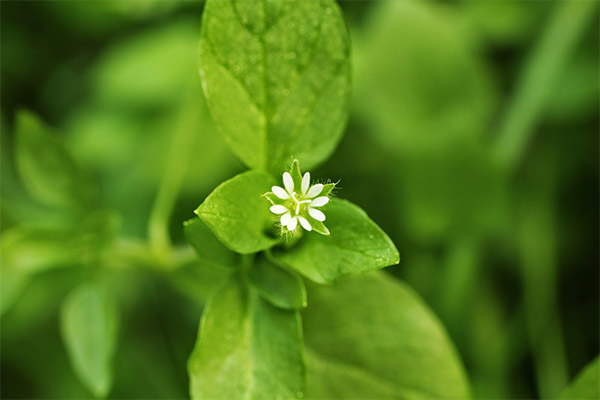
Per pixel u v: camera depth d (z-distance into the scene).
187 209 0.33
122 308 0.35
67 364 0.34
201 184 0.33
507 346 0.32
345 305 0.26
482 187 0.32
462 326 0.32
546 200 0.34
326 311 0.26
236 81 0.25
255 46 0.25
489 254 0.34
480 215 0.32
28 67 0.39
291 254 0.25
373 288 0.26
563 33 0.32
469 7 0.35
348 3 0.36
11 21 0.39
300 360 0.25
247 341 0.25
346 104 0.25
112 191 0.36
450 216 0.32
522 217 0.34
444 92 0.32
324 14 0.25
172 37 0.36
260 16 0.25
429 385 0.26
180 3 0.36
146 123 0.36
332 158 0.34
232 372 0.25
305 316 0.26
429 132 0.32
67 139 0.37
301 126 0.25
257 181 0.24
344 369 0.26
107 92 0.36
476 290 0.33
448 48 0.32
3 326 0.34
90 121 0.37
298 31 0.25
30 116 0.28
